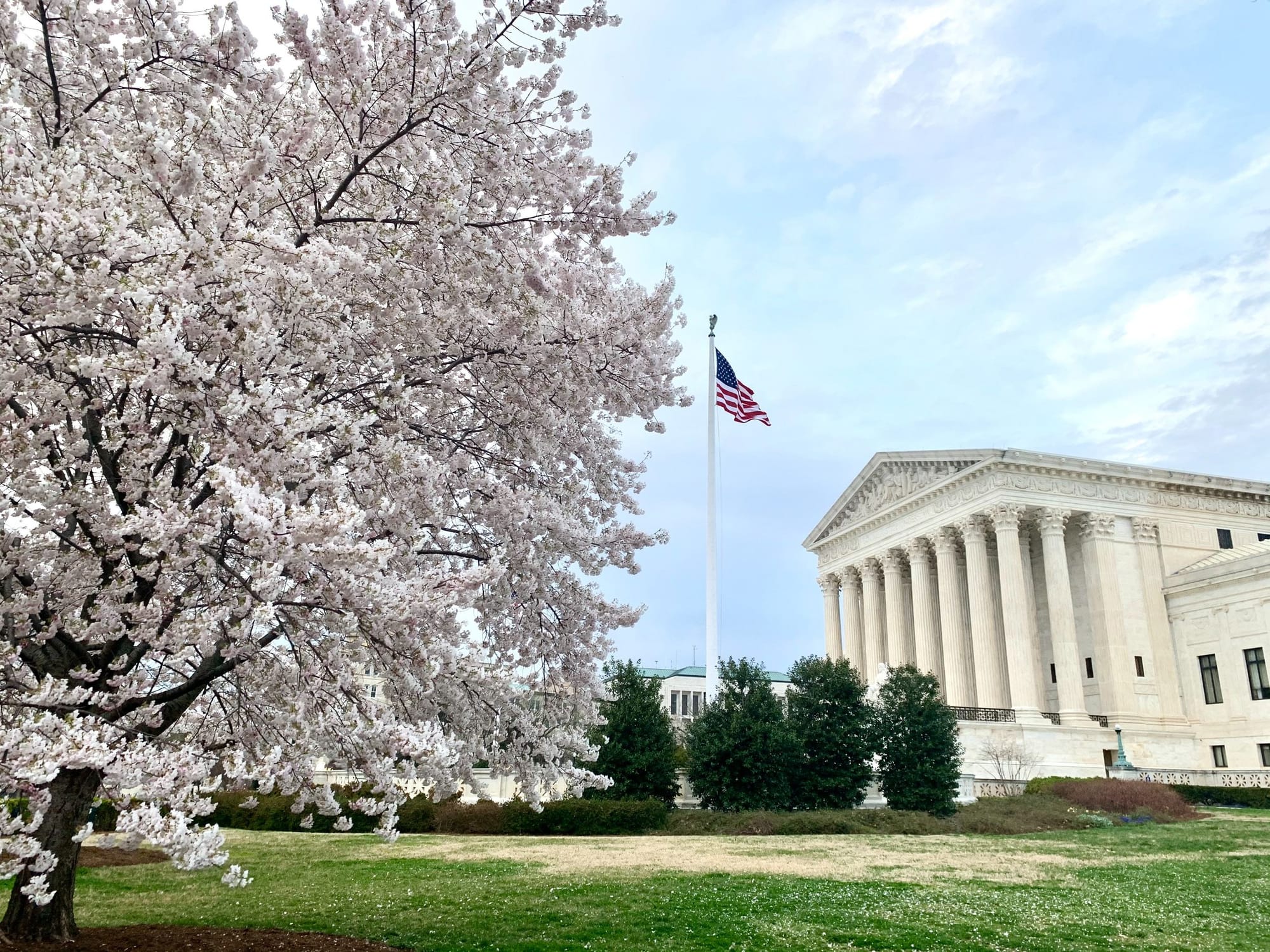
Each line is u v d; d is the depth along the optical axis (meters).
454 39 9.71
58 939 9.68
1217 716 51.16
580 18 10.09
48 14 9.15
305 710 7.95
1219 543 57.59
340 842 23.67
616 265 13.96
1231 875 17.91
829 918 12.72
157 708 7.82
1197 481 56.78
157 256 7.34
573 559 12.19
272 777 7.41
